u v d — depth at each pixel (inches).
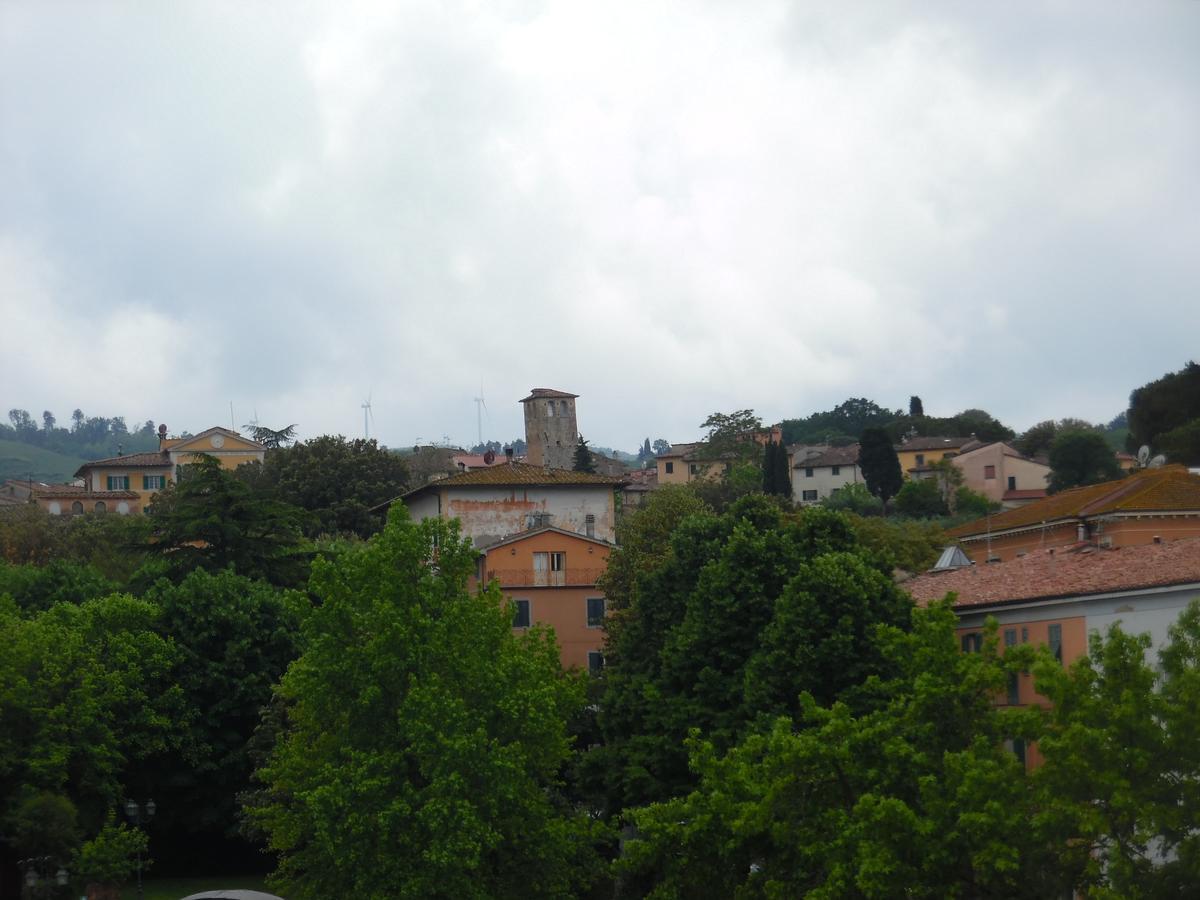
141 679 2603.3
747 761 1603.1
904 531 4030.5
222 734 2755.9
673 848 1594.5
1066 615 1898.4
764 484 5979.3
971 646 2132.1
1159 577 1760.6
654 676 2374.5
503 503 4313.5
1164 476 2842.0
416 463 7062.0
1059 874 1284.4
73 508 6289.4
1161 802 1221.1
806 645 1963.6
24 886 2204.7
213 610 2778.1
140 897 2285.9
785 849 1487.5
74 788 2400.3
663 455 7381.9
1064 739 1225.4
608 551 3715.6
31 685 2316.7
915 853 1328.7
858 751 1444.4
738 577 2194.9
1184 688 1219.2
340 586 1974.7
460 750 1772.9
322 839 1813.5
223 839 2878.9
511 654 2016.5
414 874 1754.4
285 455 5236.2
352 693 1910.7
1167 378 5275.6
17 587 3206.2
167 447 6811.0
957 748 1416.1
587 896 2289.6
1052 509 2974.9
